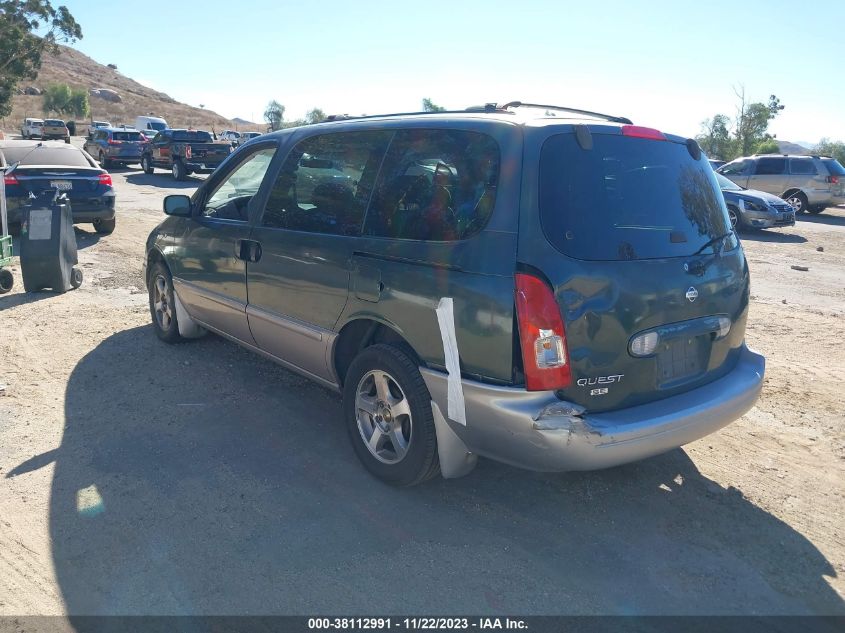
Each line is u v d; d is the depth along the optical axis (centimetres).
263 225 473
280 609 296
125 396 517
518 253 314
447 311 338
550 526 361
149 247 628
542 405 313
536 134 325
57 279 805
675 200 360
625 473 418
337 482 400
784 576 323
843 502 388
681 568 328
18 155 1134
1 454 426
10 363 582
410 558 332
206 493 386
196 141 2558
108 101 11925
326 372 436
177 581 313
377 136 404
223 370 571
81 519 359
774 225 1556
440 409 352
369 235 389
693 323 354
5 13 5212
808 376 590
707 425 352
